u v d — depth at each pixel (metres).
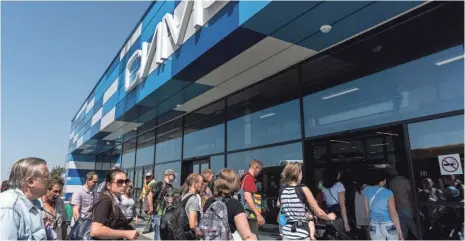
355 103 5.31
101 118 12.98
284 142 6.45
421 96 4.48
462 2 4.07
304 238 3.39
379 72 5.05
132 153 15.12
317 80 5.98
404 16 4.50
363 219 4.89
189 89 7.54
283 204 3.62
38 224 2.28
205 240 3.00
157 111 9.73
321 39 5.07
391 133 4.82
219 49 5.36
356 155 5.24
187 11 6.03
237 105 7.96
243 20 4.51
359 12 4.29
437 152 4.18
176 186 10.27
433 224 4.06
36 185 2.29
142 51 8.38
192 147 9.75
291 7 4.11
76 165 22.30
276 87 6.84
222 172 3.23
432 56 4.42
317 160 5.80
